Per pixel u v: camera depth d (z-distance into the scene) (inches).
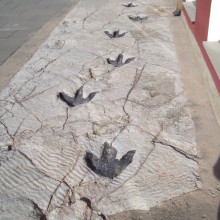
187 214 53.6
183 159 64.1
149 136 71.1
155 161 63.9
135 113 79.2
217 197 56.1
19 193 58.6
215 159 63.9
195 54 107.7
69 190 58.9
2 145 71.1
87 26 140.1
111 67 103.0
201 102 82.7
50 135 73.2
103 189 58.7
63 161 65.6
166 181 59.3
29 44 128.3
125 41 122.2
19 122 78.4
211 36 89.9
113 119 77.7
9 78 101.7
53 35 132.7
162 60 106.1
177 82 92.7
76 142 70.7
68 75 99.2
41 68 104.7
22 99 88.0
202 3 97.1
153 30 132.6
